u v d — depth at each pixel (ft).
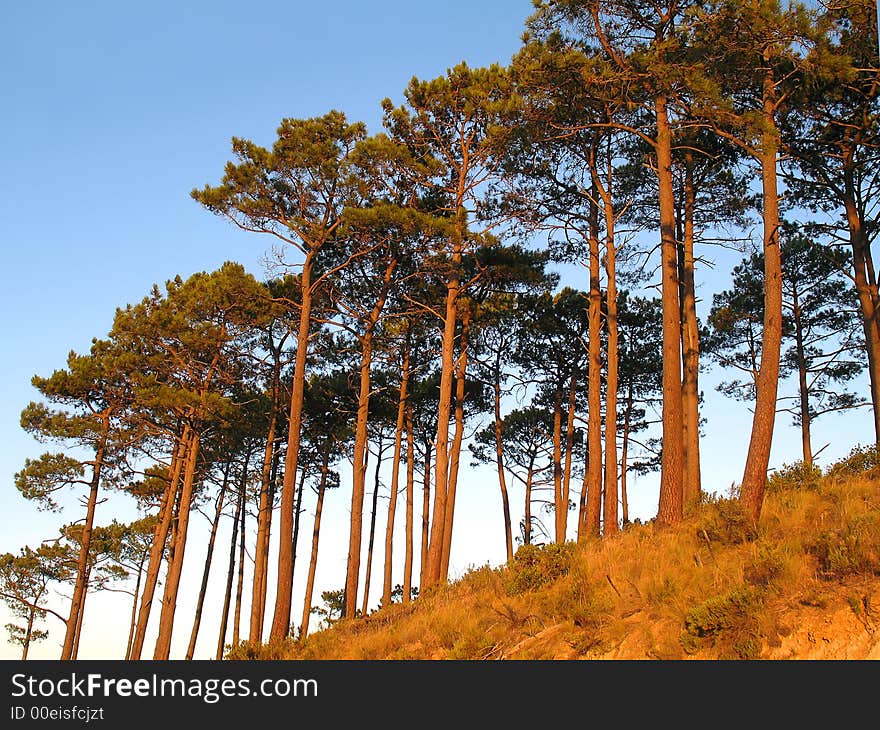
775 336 46.96
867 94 65.00
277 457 120.98
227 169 82.64
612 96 64.18
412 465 107.04
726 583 35.73
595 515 66.49
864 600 28.91
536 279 88.79
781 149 60.08
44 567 132.87
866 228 72.69
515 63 66.64
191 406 96.07
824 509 42.01
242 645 66.80
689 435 67.87
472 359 106.42
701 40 54.75
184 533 97.96
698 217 76.07
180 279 109.50
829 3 51.57
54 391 104.12
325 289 91.15
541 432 118.11
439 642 47.98
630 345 108.17
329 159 82.69
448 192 84.89
